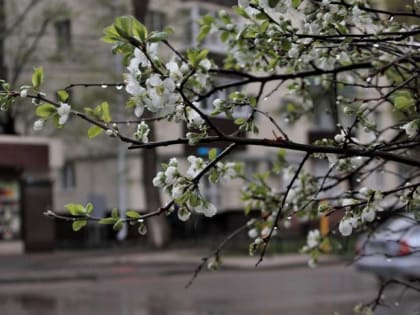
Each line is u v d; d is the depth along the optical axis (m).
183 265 23.12
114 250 29.56
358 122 3.81
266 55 4.47
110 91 19.77
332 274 21.00
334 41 3.44
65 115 3.09
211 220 36.25
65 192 37.44
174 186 3.09
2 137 30.47
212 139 3.08
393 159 3.22
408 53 3.66
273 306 14.45
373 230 4.88
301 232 30.67
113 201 35.06
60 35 30.69
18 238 31.92
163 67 2.92
